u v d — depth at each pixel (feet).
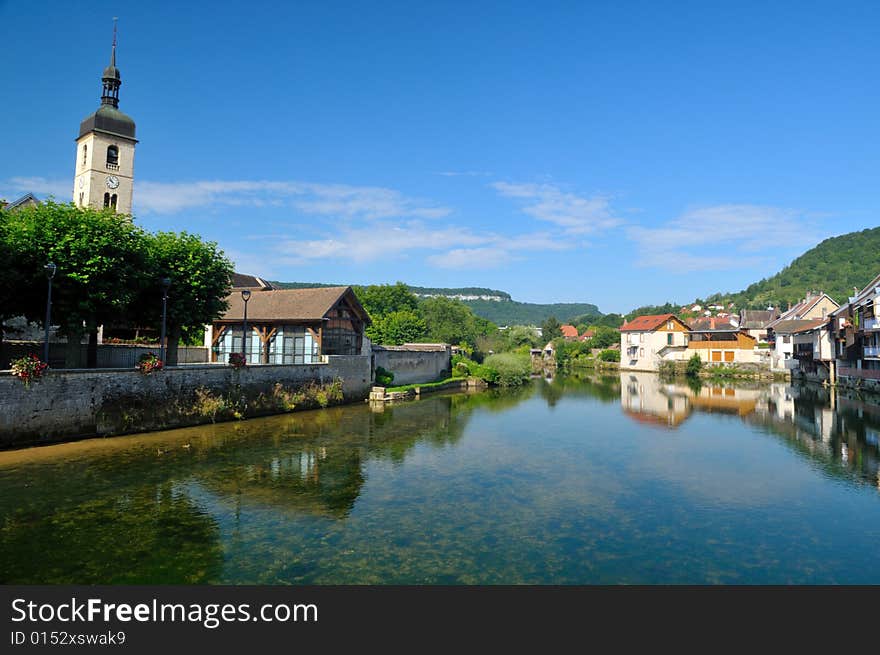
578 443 81.05
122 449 68.49
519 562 37.91
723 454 73.61
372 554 38.78
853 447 78.59
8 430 64.64
